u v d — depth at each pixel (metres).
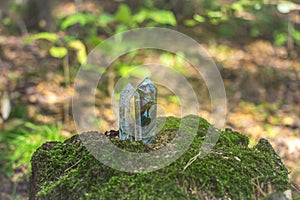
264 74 6.54
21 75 6.21
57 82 6.12
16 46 6.86
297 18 7.46
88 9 7.56
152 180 2.23
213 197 2.23
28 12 7.27
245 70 6.58
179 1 7.68
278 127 5.63
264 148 2.66
